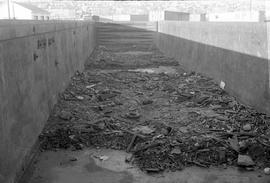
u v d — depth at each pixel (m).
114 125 7.55
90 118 8.13
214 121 7.73
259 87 8.32
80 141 6.79
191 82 12.41
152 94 10.79
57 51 9.21
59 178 5.46
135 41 27.86
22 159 5.39
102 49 25.28
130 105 9.45
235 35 9.80
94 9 48.09
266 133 7.04
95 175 5.57
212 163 5.96
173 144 6.48
